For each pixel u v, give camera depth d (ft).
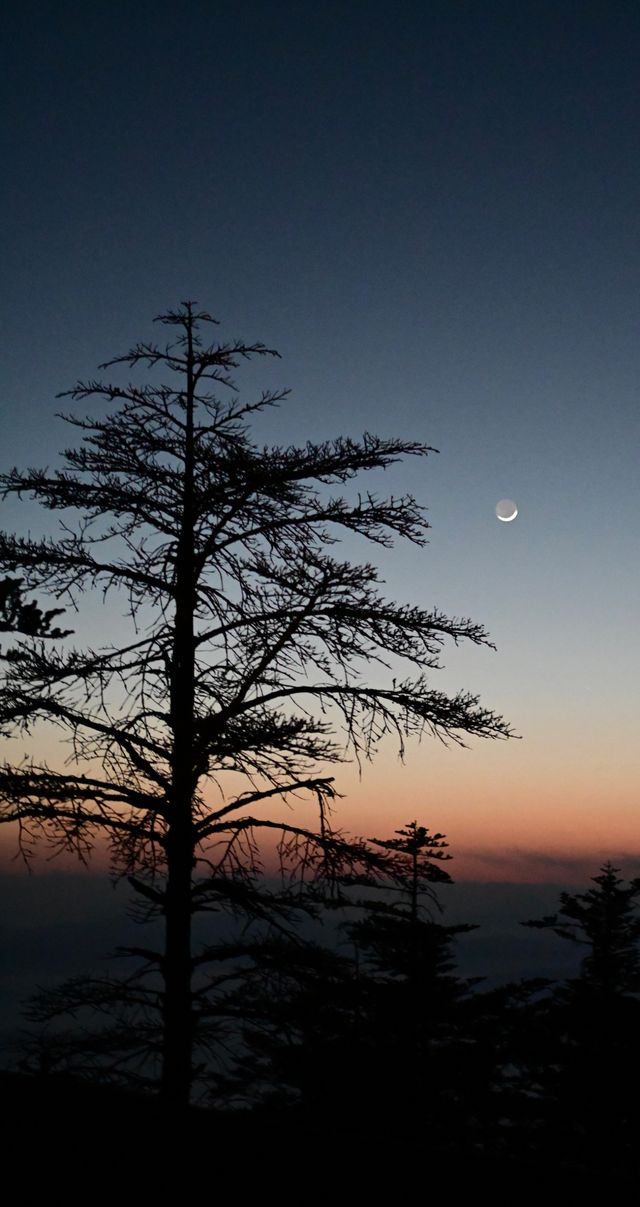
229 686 38.63
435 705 37.83
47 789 35.58
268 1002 36.24
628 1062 81.61
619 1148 78.23
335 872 37.14
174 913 36.63
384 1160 28.66
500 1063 81.51
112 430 38.93
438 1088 75.10
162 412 40.47
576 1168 29.12
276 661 39.24
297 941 37.55
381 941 74.69
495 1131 78.33
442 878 59.98
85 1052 34.73
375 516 38.63
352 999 38.63
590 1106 80.33
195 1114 32.22
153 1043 35.06
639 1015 84.74
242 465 38.63
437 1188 26.61
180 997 35.78
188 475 39.40
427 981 75.97
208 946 37.65
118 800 36.76
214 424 40.50
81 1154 27.84
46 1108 31.27
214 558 39.88
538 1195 26.63
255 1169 27.25
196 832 37.24
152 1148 28.45
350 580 37.86
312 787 37.47
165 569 39.45
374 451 38.81
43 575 37.29
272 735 36.22
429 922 77.77
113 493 38.47
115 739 36.83
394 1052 72.33
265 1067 70.64
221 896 36.99
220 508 39.52
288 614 38.52
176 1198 25.20
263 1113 33.19
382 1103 70.54
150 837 36.42
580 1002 86.94
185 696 38.27
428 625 38.29
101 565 38.01
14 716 36.29
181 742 37.81
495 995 84.74
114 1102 32.35
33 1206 24.32
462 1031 80.07
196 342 41.88
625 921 91.25
